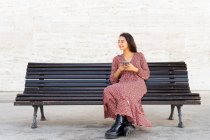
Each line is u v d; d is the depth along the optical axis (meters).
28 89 5.57
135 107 4.71
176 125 5.50
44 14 9.60
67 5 9.59
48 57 9.61
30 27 9.61
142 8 9.53
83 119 6.05
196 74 9.51
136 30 9.54
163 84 5.63
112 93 4.76
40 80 5.64
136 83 4.94
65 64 5.73
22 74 9.61
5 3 9.65
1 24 9.63
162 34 9.52
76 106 7.65
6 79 9.62
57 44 9.60
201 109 7.05
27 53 9.61
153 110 7.05
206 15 9.50
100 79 5.68
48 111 6.94
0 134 4.88
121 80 5.09
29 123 5.66
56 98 5.05
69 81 5.66
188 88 5.59
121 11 9.55
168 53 9.53
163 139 4.61
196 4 9.50
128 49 5.26
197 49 9.51
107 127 5.36
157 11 9.52
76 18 9.59
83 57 9.60
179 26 9.51
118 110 4.65
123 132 4.76
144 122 4.70
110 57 9.57
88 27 9.59
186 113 6.61
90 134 4.88
